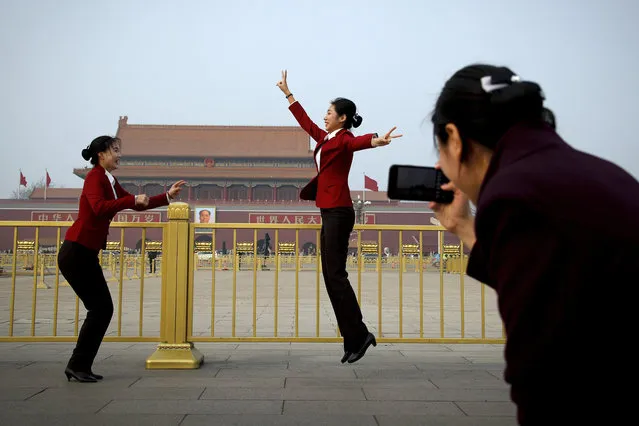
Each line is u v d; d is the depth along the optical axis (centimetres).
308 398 372
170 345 476
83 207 424
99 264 436
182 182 480
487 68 125
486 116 119
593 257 92
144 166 6725
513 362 99
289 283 1859
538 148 110
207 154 6675
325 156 466
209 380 426
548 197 98
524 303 97
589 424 97
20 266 2908
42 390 392
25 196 10438
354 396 379
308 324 815
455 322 870
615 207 96
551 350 94
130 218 5725
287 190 6750
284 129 7006
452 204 151
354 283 1983
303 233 5738
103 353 555
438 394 386
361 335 456
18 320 852
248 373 454
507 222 101
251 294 1388
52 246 5384
